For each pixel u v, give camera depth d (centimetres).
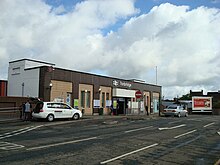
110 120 2784
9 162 896
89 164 904
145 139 1512
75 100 3491
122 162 948
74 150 1136
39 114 2564
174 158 1038
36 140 1380
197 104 5822
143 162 957
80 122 2502
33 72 3269
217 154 1132
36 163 889
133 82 4641
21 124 2267
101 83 3944
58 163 902
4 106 2784
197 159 1029
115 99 4209
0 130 1817
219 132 1952
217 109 5919
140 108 4728
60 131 1795
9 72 3612
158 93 5431
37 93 3188
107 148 1205
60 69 3319
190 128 2212
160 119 3250
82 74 3628
